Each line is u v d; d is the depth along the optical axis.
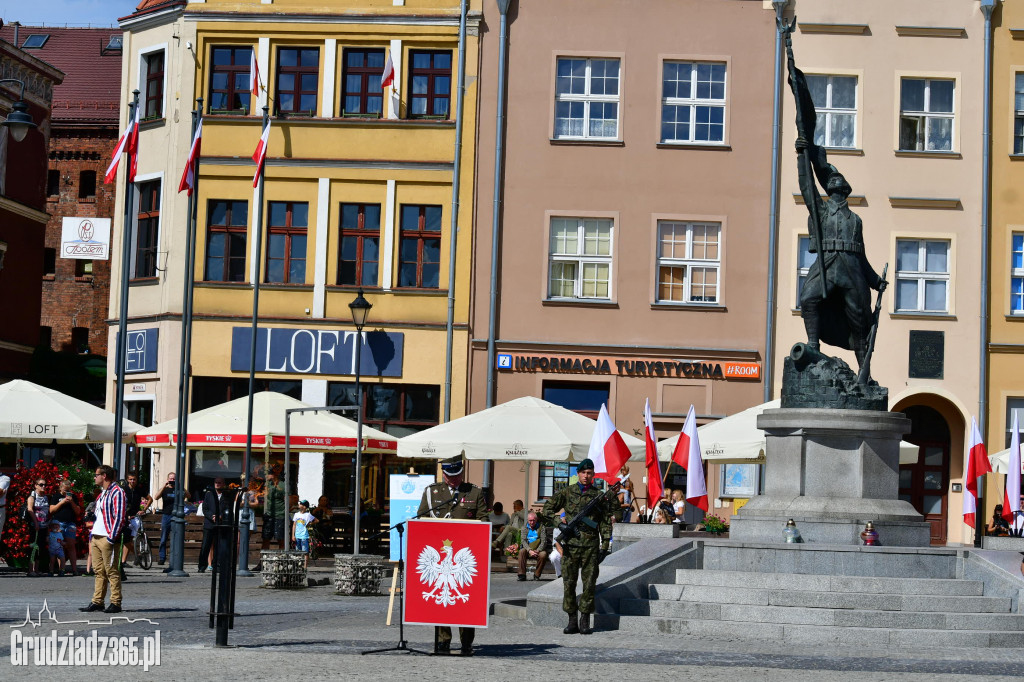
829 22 37.06
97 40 66.50
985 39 37.16
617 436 23.75
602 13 37.09
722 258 36.59
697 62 37.09
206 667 12.77
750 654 15.17
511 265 36.62
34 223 47.34
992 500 36.03
